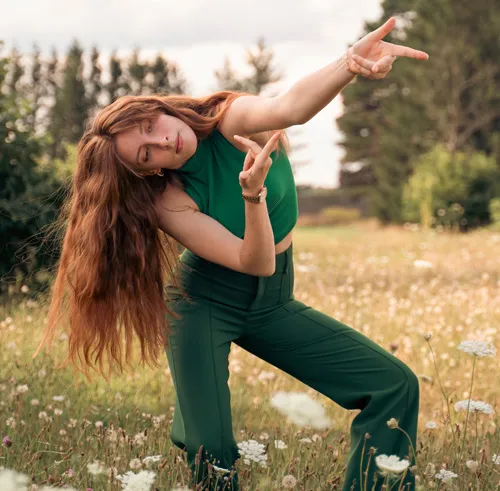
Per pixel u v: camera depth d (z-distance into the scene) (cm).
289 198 295
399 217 3300
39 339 538
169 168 278
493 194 2441
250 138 281
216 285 292
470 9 3175
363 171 4862
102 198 275
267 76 4550
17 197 780
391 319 655
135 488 221
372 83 4528
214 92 285
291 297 305
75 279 294
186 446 289
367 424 284
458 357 541
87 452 314
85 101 5891
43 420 365
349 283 929
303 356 296
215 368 288
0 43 854
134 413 388
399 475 274
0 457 308
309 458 316
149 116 265
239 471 297
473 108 3216
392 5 4138
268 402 427
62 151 4319
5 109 812
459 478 292
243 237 288
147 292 292
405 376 285
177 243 304
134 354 532
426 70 3278
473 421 400
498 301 730
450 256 1245
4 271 752
